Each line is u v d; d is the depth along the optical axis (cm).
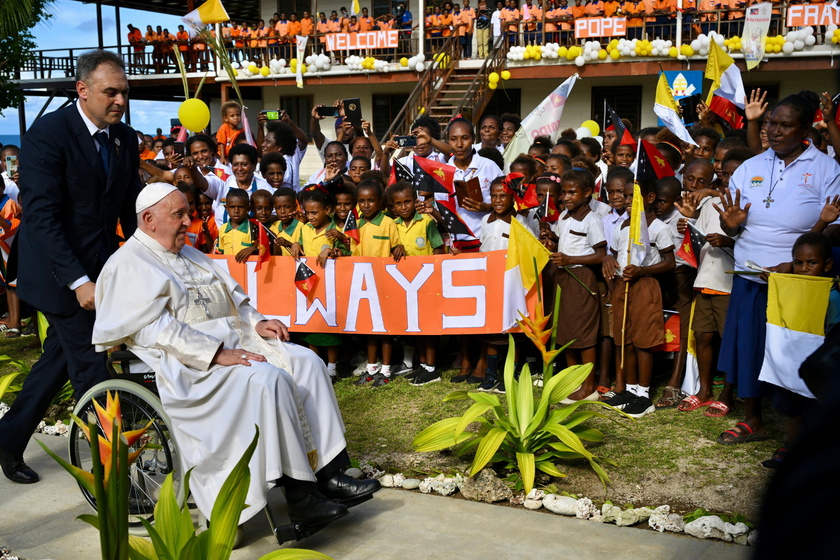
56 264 398
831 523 89
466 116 1684
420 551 342
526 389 426
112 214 436
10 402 598
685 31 1789
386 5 2233
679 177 679
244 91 2411
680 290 535
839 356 106
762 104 580
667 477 411
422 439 424
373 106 2241
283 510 393
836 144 483
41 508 402
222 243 654
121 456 240
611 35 1762
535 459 416
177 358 351
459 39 1958
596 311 533
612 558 330
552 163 633
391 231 601
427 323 580
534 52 1834
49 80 2583
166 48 2336
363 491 367
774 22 1730
